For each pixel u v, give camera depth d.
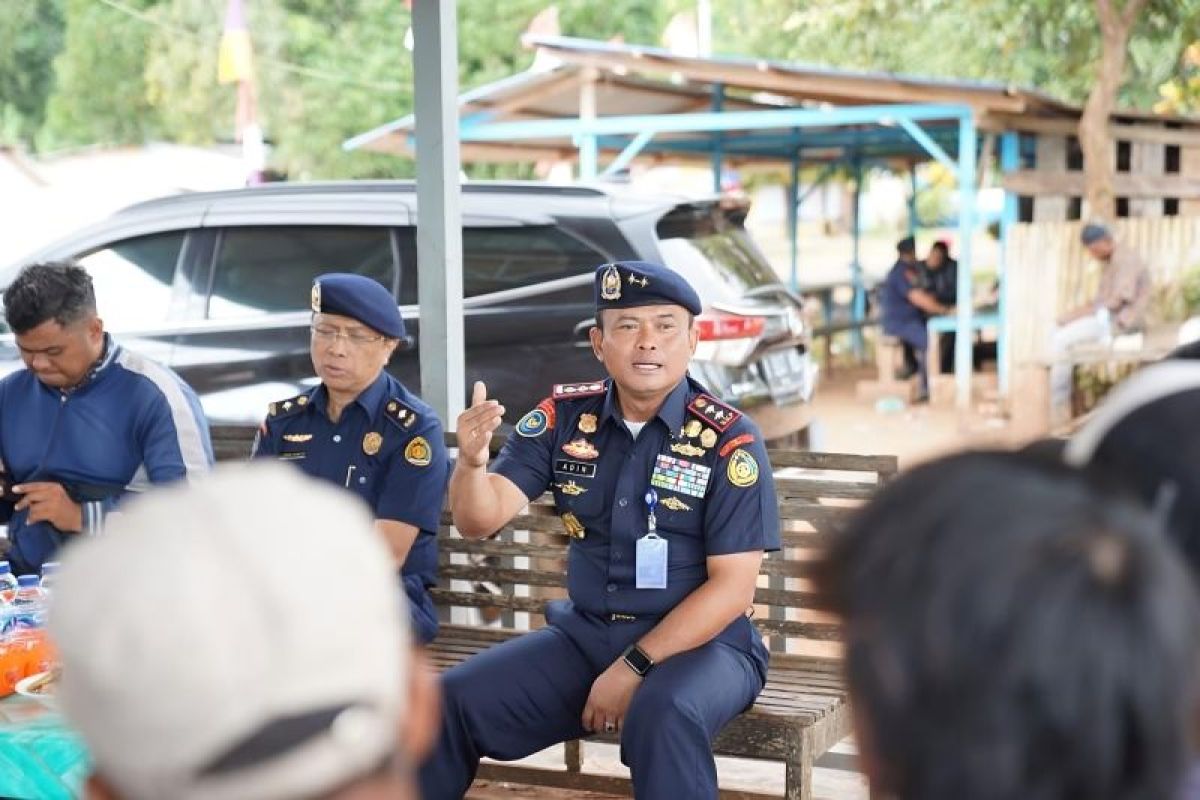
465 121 12.13
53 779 2.40
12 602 2.94
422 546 3.60
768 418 6.35
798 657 3.52
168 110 20.09
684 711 2.84
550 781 3.74
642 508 3.15
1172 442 1.03
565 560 4.15
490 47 20.59
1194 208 14.27
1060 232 11.78
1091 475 0.92
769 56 22.22
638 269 3.11
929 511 0.89
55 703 2.61
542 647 3.19
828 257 24.55
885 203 29.72
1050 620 0.82
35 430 3.69
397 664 0.81
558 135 11.67
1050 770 0.83
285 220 6.27
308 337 6.06
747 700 3.05
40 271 3.57
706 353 6.12
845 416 12.42
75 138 20.62
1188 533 1.00
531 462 3.28
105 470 3.64
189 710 0.74
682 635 3.00
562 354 5.98
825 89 11.14
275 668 0.75
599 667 3.16
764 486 3.10
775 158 16.30
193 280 6.30
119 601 0.75
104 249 6.48
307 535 0.79
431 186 4.54
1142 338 10.75
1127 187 12.75
